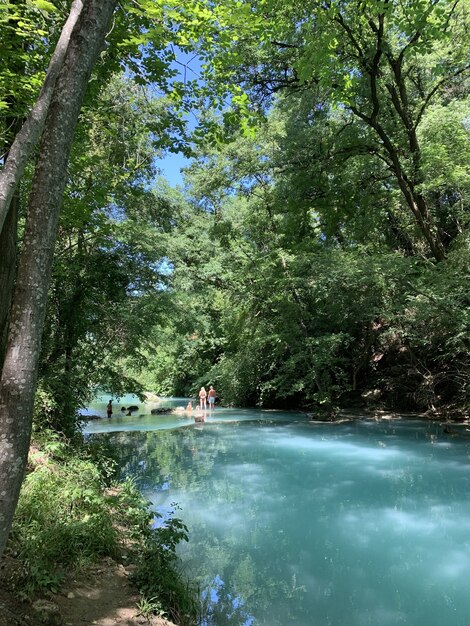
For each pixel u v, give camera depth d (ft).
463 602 15.30
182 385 105.91
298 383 59.21
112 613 11.31
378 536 20.83
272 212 73.26
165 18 19.44
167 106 40.65
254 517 23.24
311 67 34.60
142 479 30.19
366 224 57.06
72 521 15.46
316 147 51.62
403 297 49.67
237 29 19.66
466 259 45.42
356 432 47.09
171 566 17.43
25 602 10.49
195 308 74.18
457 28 44.37
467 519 22.84
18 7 19.08
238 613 14.30
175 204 66.08
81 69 8.42
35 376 7.47
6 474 6.93
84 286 35.58
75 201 27.53
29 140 8.38
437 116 46.29
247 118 22.29
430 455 36.14
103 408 80.79
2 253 18.43
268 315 68.23
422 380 59.11
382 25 40.27
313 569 17.63
